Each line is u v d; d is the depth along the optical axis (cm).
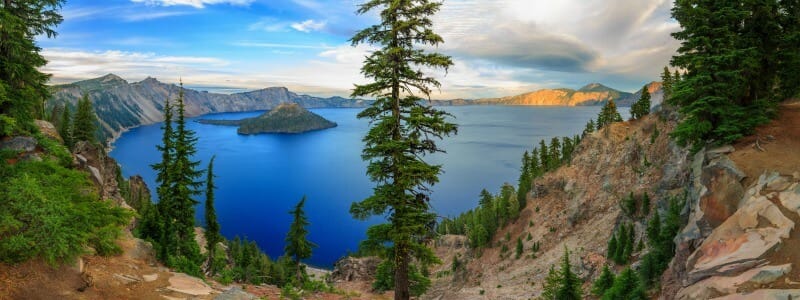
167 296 1493
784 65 2541
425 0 1593
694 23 2286
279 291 2653
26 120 2289
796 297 1212
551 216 10069
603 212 8512
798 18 2378
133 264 1733
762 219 1605
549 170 12206
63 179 1548
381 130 1582
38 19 2509
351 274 8619
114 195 3944
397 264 1753
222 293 1630
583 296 4219
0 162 1416
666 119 8431
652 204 6334
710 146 2255
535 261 8538
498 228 11425
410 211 1708
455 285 10162
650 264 2769
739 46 2328
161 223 3152
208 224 4034
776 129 2159
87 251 1612
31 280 1222
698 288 1588
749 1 2238
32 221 1262
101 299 1329
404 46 1648
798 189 1617
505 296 7112
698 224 1988
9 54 2258
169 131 3466
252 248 9838
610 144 10162
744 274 1436
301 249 5388
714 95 2233
